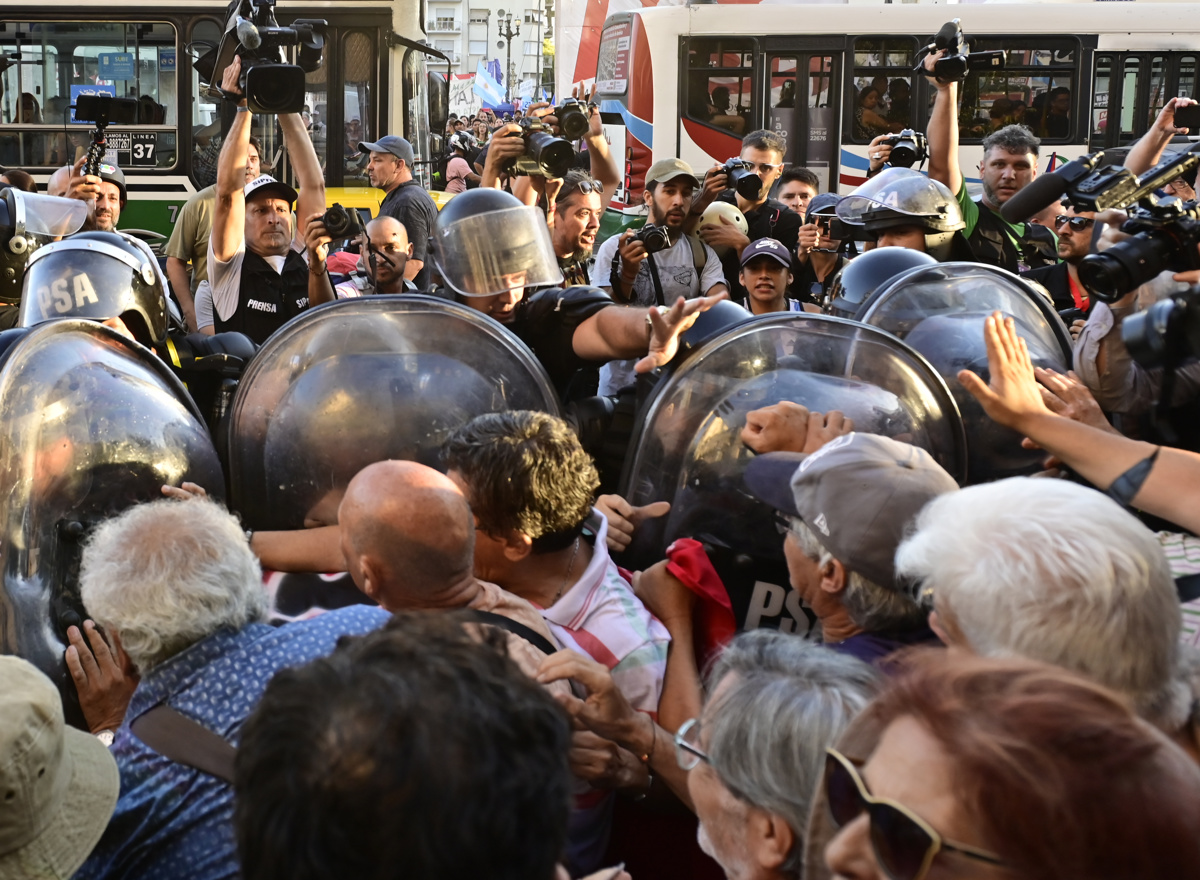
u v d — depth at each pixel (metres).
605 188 6.48
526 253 2.99
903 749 0.96
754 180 5.25
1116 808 0.85
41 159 10.77
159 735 1.75
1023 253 5.41
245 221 4.69
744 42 13.56
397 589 1.97
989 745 0.90
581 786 2.04
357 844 1.06
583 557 2.27
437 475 2.03
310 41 4.62
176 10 10.68
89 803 1.66
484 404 2.57
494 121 19.98
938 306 3.09
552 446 2.17
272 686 1.19
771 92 13.59
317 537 2.49
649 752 1.92
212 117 10.80
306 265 4.73
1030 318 3.16
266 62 4.39
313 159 5.51
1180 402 2.69
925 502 1.96
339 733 1.09
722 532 2.50
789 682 1.54
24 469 2.26
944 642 1.62
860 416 2.50
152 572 1.80
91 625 2.25
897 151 5.18
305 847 1.07
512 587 2.22
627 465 2.61
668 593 2.35
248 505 2.68
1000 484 1.63
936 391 2.63
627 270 4.22
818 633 2.42
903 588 1.92
